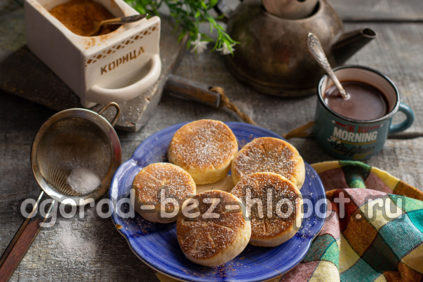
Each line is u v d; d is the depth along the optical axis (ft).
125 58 3.13
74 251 2.75
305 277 2.59
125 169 2.88
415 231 2.71
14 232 2.80
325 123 3.13
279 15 3.41
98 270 2.69
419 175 3.30
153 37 3.17
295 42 3.33
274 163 2.81
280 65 3.41
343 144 3.14
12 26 3.71
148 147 3.00
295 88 3.56
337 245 2.71
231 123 3.16
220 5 3.77
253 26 3.41
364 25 4.23
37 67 3.44
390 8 4.39
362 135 3.05
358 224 2.83
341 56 3.46
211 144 2.91
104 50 2.96
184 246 2.48
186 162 2.82
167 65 3.57
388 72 3.90
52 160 2.79
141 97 3.36
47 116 3.37
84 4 3.32
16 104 3.41
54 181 2.84
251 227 2.57
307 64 3.39
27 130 3.29
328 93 3.25
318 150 3.39
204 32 4.07
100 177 2.90
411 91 3.78
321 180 3.17
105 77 3.13
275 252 2.60
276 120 3.56
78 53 2.91
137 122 3.27
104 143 2.81
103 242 2.80
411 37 4.19
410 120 3.24
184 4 4.02
